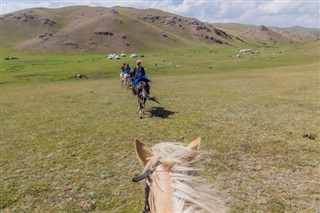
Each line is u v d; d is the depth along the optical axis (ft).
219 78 143.33
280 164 32.40
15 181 30.96
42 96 96.43
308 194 25.46
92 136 46.47
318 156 34.32
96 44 650.84
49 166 34.83
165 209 4.72
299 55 404.77
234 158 34.55
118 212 24.09
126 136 45.50
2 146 43.45
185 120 54.03
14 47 630.33
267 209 23.16
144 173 5.98
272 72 172.76
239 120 52.90
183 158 5.99
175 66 273.54
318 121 50.26
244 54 493.77
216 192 5.32
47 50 609.01
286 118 53.16
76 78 200.13
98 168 33.55
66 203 25.98
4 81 181.37
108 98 84.99
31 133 50.26
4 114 67.72
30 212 24.84
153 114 60.39
